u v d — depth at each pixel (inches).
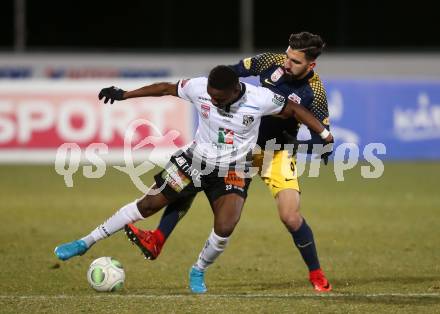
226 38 3646.7
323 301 994.7
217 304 971.9
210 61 3201.3
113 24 3636.8
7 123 2588.6
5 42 3607.3
